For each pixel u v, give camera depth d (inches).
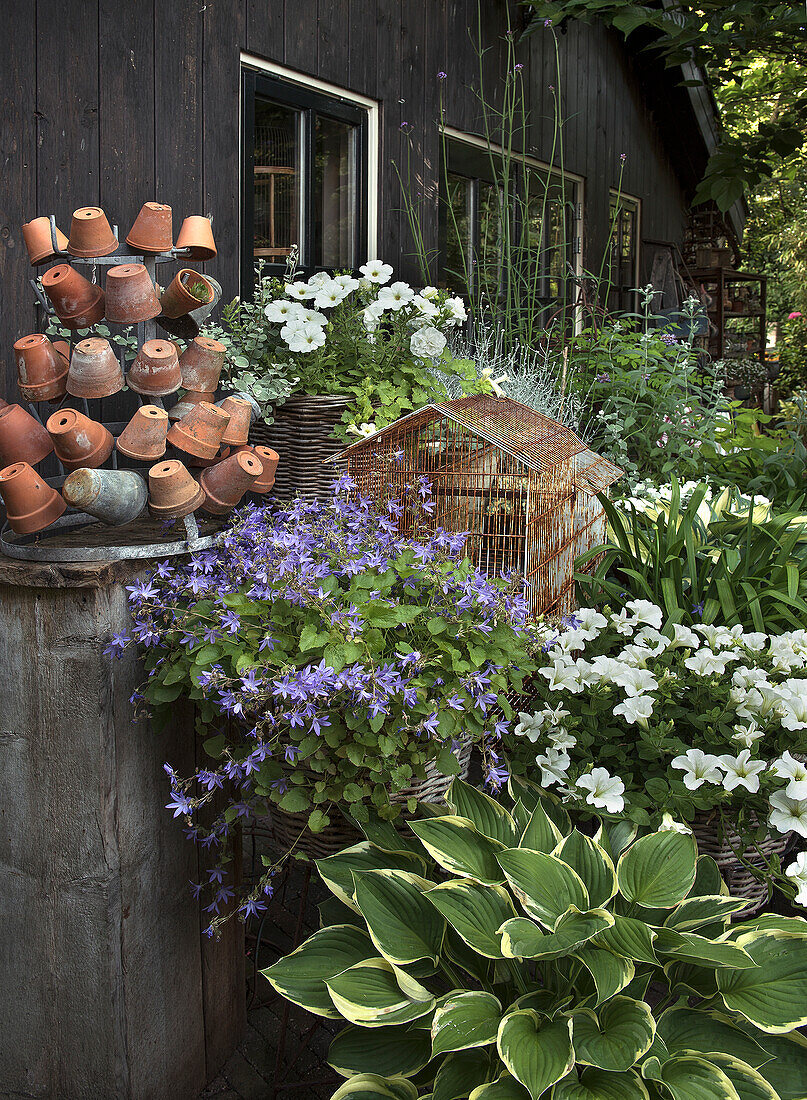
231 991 79.3
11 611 65.8
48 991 68.8
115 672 65.3
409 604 71.8
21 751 66.9
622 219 296.2
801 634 88.8
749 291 486.0
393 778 62.8
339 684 58.7
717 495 139.9
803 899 73.9
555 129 232.7
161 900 70.4
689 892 72.1
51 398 72.6
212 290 77.8
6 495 65.6
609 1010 60.5
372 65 163.9
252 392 114.8
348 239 165.3
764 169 196.9
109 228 74.7
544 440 99.9
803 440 199.2
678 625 88.3
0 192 102.0
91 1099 68.9
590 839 69.4
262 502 126.3
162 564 67.4
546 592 99.7
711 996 65.3
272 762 63.4
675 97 299.0
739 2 170.7
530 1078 53.3
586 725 83.3
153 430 69.8
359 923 70.6
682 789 79.2
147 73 119.6
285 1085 72.7
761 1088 57.6
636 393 177.8
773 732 84.3
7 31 101.9
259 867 99.7
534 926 60.5
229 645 63.4
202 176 129.4
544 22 190.7
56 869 67.2
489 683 67.1
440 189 192.1
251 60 138.2
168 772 63.7
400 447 103.0
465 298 199.6
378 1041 63.4
